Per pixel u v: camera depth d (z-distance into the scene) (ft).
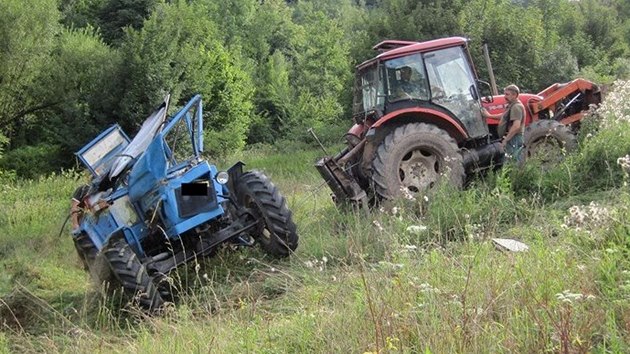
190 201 21.72
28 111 89.51
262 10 205.26
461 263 15.02
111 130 27.43
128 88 84.94
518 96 31.40
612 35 120.26
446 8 77.41
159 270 21.15
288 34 211.41
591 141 26.30
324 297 16.03
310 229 25.96
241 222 22.63
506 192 24.41
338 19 305.32
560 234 16.43
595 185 24.38
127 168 22.71
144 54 85.15
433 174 27.53
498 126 29.50
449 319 11.66
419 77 28.78
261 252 23.48
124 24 124.77
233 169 23.90
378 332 11.85
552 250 14.75
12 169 81.56
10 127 91.20
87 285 24.38
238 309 17.99
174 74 87.40
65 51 90.17
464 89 29.07
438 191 24.26
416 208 24.75
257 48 192.75
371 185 27.76
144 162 21.34
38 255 30.66
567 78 77.46
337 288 16.06
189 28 97.60
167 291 21.31
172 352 14.67
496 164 28.76
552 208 22.57
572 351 10.06
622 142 25.30
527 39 73.82
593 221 15.40
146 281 20.30
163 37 86.69
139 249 21.90
